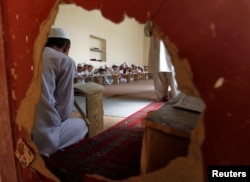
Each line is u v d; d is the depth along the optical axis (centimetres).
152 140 97
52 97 162
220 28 46
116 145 182
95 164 148
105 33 749
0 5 85
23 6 77
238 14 44
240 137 47
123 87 603
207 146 51
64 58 167
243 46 45
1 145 102
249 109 45
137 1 56
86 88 204
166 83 376
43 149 157
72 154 163
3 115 96
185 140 85
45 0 71
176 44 52
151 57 335
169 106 124
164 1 52
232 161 49
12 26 84
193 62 50
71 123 184
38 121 153
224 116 48
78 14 608
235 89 46
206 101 50
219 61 47
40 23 73
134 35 952
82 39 638
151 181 62
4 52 88
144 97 427
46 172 83
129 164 149
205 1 47
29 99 82
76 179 128
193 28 49
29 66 79
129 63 938
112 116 275
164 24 53
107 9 61
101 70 666
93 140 193
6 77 90
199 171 53
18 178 99
